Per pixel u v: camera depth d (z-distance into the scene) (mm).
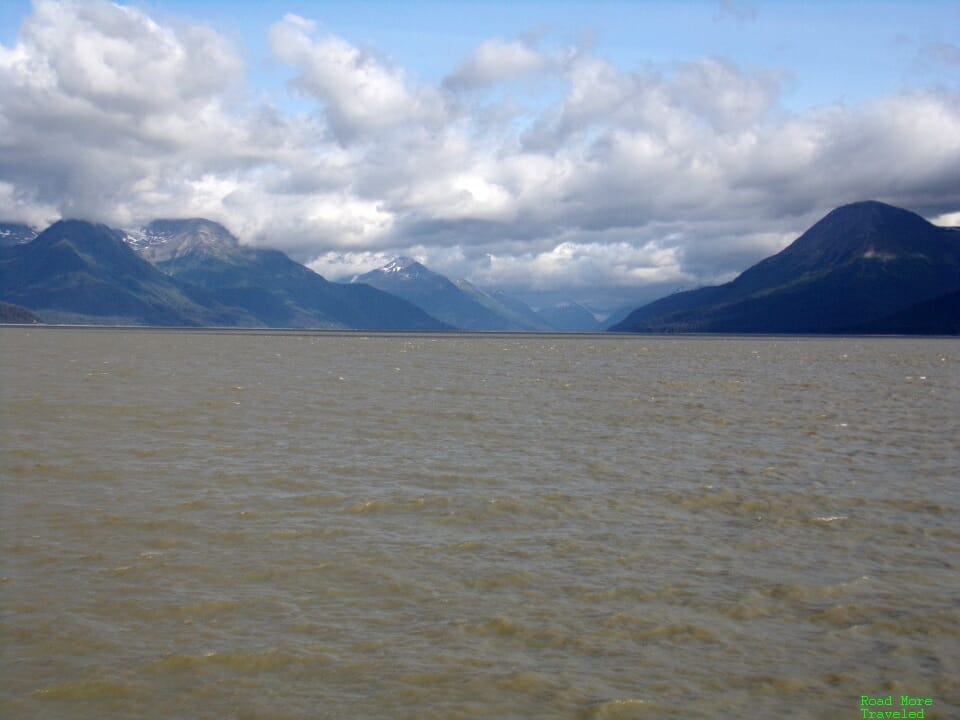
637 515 25297
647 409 51125
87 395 52375
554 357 119750
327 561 20609
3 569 19547
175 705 13797
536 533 23281
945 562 21172
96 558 20453
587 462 33344
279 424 42094
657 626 17078
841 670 15297
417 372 81562
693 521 24703
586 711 13789
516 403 53656
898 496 27969
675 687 14602
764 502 26984
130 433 38125
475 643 16172
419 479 29672
